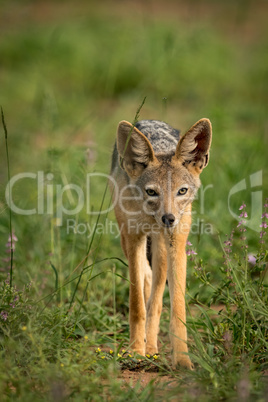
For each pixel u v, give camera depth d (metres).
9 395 6.03
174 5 43.06
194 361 7.62
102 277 10.83
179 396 6.31
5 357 6.78
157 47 27.05
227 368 6.64
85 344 7.11
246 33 37.34
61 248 11.55
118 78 26.09
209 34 31.89
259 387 6.28
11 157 15.52
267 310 7.40
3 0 28.98
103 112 22.50
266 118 17.34
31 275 10.49
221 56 28.95
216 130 15.68
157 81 24.52
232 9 41.16
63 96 23.61
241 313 7.55
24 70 27.16
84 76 26.36
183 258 8.36
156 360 7.96
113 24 33.22
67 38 29.88
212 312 8.88
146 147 8.68
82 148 13.49
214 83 25.95
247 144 15.79
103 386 6.29
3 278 9.63
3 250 10.92
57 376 6.21
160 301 9.05
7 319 7.37
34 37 30.36
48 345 7.07
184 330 7.89
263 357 7.14
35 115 19.83
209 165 13.68
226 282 8.14
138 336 8.41
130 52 27.84
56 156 12.53
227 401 6.02
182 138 8.66
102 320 9.29
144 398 6.21
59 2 42.09
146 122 10.20
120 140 8.84
